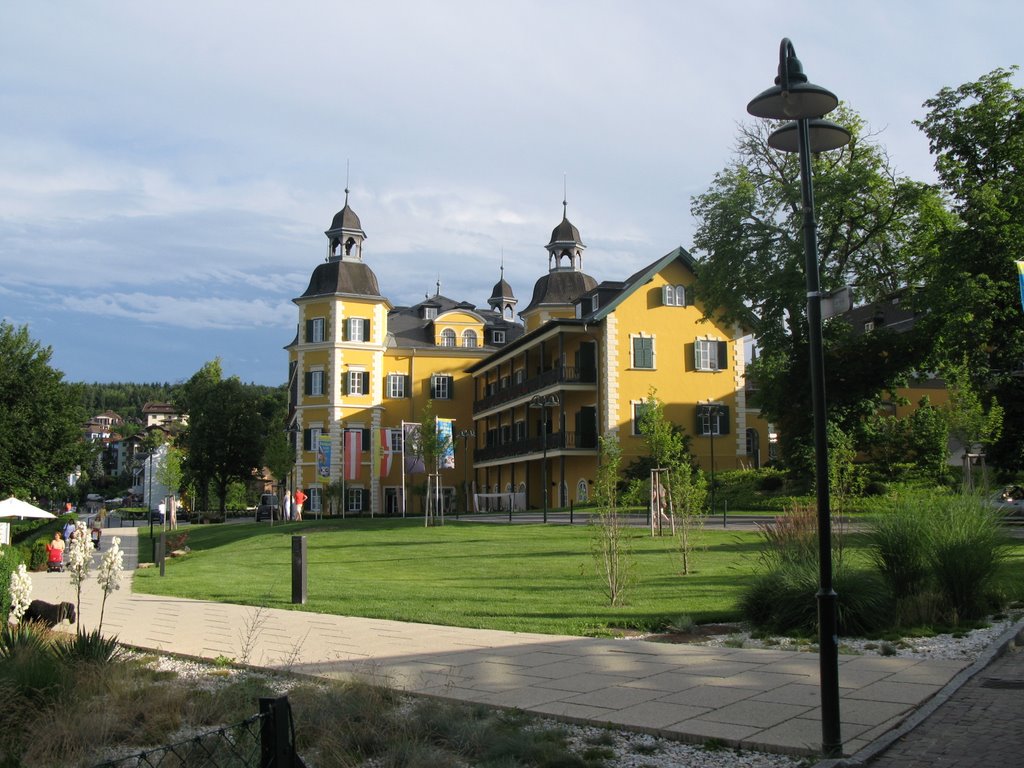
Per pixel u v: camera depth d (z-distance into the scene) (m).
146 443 105.00
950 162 38.66
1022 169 37.09
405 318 76.56
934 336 38.62
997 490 14.79
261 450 72.12
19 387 50.62
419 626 12.67
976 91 38.22
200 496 76.12
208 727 7.58
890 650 10.20
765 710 7.71
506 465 64.25
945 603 12.11
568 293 68.56
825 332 41.47
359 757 6.69
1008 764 6.27
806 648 10.62
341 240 70.44
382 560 24.73
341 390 68.56
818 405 7.07
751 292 41.53
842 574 11.70
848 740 6.84
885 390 42.69
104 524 74.50
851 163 40.16
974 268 37.28
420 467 46.19
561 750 6.68
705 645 10.88
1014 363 39.09
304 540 15.93
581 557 23.17
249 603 16.11
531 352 61.59
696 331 52.81
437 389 72.31
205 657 10.73
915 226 40.59
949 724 7.34
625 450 50.97
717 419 52.44
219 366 79.38
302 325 69.81
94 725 7.25
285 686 8.97
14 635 9.55
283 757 4.46
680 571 18.78
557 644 10.99
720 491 43.09
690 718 7.46
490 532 32.62
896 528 12.89
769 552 13.93
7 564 12.47
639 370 51.78
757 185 42.19
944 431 40.41
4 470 49.22
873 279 42.62
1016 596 13.59
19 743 7.04
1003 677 8.92
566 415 54.25
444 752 6.70
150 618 14.42
